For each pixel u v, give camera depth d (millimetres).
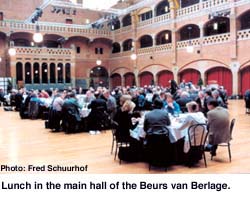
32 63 25859
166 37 25859
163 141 5129
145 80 27609
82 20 30750
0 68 26594
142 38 28219
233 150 6559
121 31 29922
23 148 6996
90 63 30906
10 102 16891
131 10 27953
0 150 6801
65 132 9125
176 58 23750
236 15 19344
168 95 7512
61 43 29125
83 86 30453
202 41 21672
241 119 10984
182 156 5594
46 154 6410
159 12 26719
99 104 8930
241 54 19141
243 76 19578
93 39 30281
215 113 5500
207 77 21875
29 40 28344
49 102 12273
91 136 8391
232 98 19641
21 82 25156
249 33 18609
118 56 30750
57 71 27109
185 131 5418
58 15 29438
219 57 20531
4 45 26922
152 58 26109
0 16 27422
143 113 7547
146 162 5785
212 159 5902
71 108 8953
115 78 31938
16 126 10500
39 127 10227
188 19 22656
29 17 28297
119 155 5746
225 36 20078
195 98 9781
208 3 21047
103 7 23188
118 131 5859
